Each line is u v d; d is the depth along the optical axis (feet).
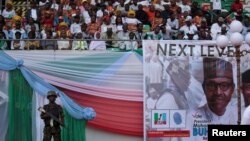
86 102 48.26
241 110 49.39
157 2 63.87
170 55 48.85
